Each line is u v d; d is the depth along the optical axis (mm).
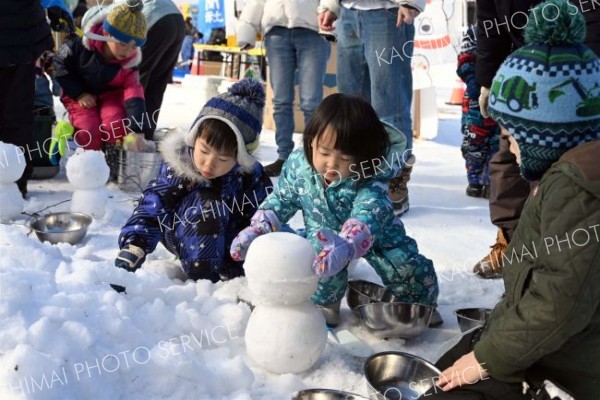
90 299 1564
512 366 1232
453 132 6742
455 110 8867
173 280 2154
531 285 1220
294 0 3941
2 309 1383
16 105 3076
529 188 2381
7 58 2900
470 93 3785
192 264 2160
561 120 1259
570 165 1165
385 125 1856
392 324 1820
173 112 7078
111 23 3551
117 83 3742
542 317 1166
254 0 4262
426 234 3045
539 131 1279
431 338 1932
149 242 2113
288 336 1587
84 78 3717
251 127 2043
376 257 2008
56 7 3730
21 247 1771
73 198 2916
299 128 6023
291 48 4078
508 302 1340
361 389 1592
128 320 1572
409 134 3307
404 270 1978
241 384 1542
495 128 3785
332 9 3471
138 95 3729
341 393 1432
